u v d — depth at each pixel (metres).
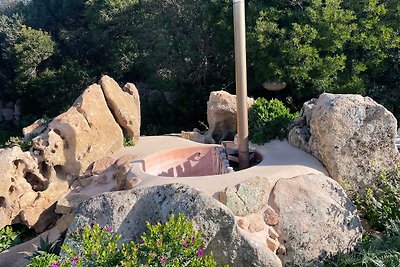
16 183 8.40
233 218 5.98
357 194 7.91
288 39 13.45
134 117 10.88
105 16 20.75
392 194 7.52
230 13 15.22
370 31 13.34
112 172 9.18
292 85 14.24
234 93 17.28
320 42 13.24
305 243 6.79
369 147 7.84
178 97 18.20
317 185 7.31
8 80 25.25
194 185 7.12
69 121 9.29
